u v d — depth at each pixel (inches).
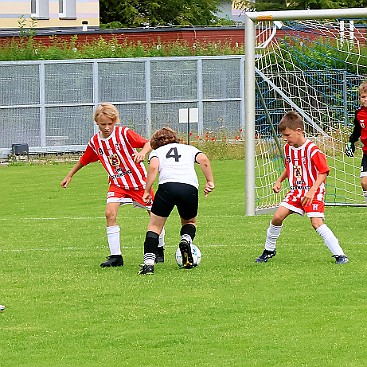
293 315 692.7
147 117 2448.3
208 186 866.1
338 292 762.2
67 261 938.7
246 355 600.7
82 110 2427.4
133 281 823.1
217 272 853.2
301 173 880.9
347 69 1676.9
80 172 1972.2
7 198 1576.0
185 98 2453.2
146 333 654.5
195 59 2445.9
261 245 1005.8
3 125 2396.7
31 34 2741.1
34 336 654.5
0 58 2498.8
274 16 1282.0
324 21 1576.0
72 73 2420.0
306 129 1572.3
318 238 1042.7
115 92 2437.3
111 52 2561.5
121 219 1264.8
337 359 588.7
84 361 597.6
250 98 1282.0
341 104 1616.6
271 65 1514.5
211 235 1082.1
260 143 1482.5
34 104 2405.3
